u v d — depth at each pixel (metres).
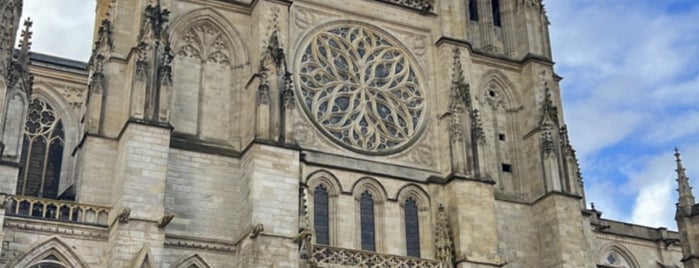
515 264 83.44
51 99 91.75
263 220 69.94
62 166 89.38
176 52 77.75
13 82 71.50
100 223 68.19
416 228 80.25
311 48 83.88
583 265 82.81
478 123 83.94
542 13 96.81
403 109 85.56
